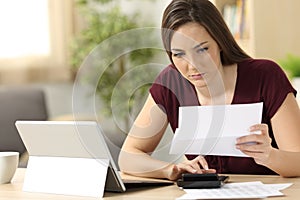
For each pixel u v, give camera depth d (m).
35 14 4.50
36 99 4.04
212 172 1.68
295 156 1.71
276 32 3.60
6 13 4.43
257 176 1.79
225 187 1.56
